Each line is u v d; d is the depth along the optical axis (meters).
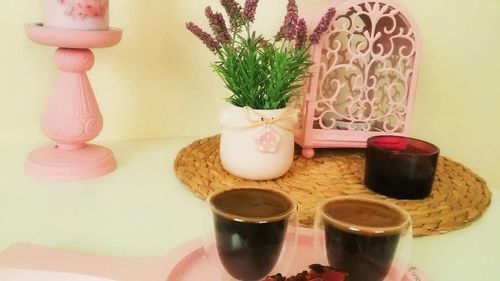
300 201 0.48
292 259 0.38
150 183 0.53
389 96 0.61
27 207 0.45
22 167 0.54
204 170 0.55
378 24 0.61
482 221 0.48
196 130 0.71
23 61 0.60
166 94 0.67
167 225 0.43
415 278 0.36
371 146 0.52
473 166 0.86
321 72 0.58
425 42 0.76
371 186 0.52
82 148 0.56
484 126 0.84
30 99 0.62
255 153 0.51
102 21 0.51
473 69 0.80
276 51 0.51
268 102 0.51
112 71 0.64
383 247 0.33
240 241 0.33
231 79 0.51
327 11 0.53
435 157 0.50
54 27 0.49
